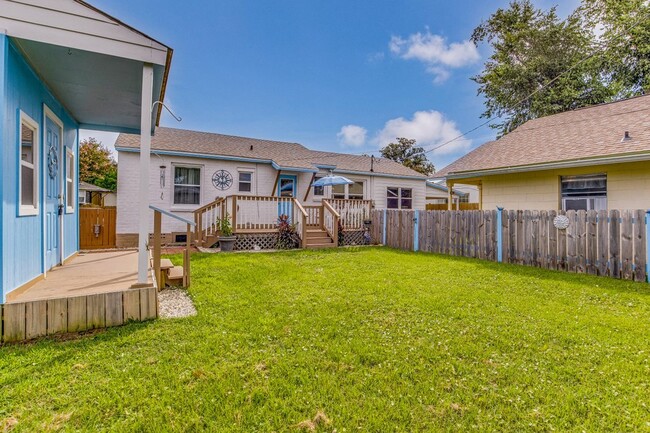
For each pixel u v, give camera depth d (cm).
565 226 686
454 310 415
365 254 919
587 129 964
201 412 214
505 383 250
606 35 1720
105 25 371
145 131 391
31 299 333
